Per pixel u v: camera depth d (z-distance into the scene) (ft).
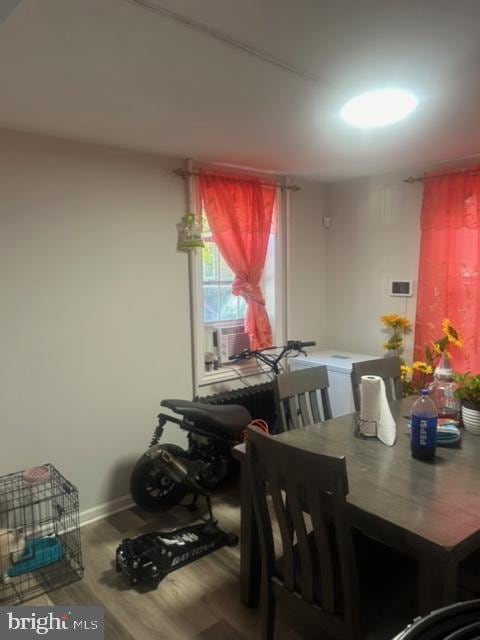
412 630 2.11
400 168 11.18
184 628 6.14
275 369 11.04
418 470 5.57
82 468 8.81
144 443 9.66
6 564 7.13
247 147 8.92
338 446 6.38
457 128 7.76
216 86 5.87
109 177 8.78
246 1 3.97
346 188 12.79
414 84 5.84
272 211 11.64
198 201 10.10
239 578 7.13
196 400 10.12
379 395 6.72
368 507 4.67
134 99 6.30
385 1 3.99
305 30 4.48
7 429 7.87
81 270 8.53
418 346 11.19
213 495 9.73
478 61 5.19
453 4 4.03
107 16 4.19
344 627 4.42
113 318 9.02
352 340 13.11
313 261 13.12
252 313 11.44
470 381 6.91
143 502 8.70
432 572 4.16
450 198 10.36
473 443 6.41
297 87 5.93
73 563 7.55
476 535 4.22
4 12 3.65
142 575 6.95
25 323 7.93
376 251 12.26
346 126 7.57
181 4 4.01
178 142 8.50
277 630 6.09
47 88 5.90
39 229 7.98
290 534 4.92
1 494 7.82
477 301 10.11
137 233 9.24
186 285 10.12
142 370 9.53
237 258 10.85
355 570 4.32
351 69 5.39
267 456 4.86
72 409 8.60
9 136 7.58
